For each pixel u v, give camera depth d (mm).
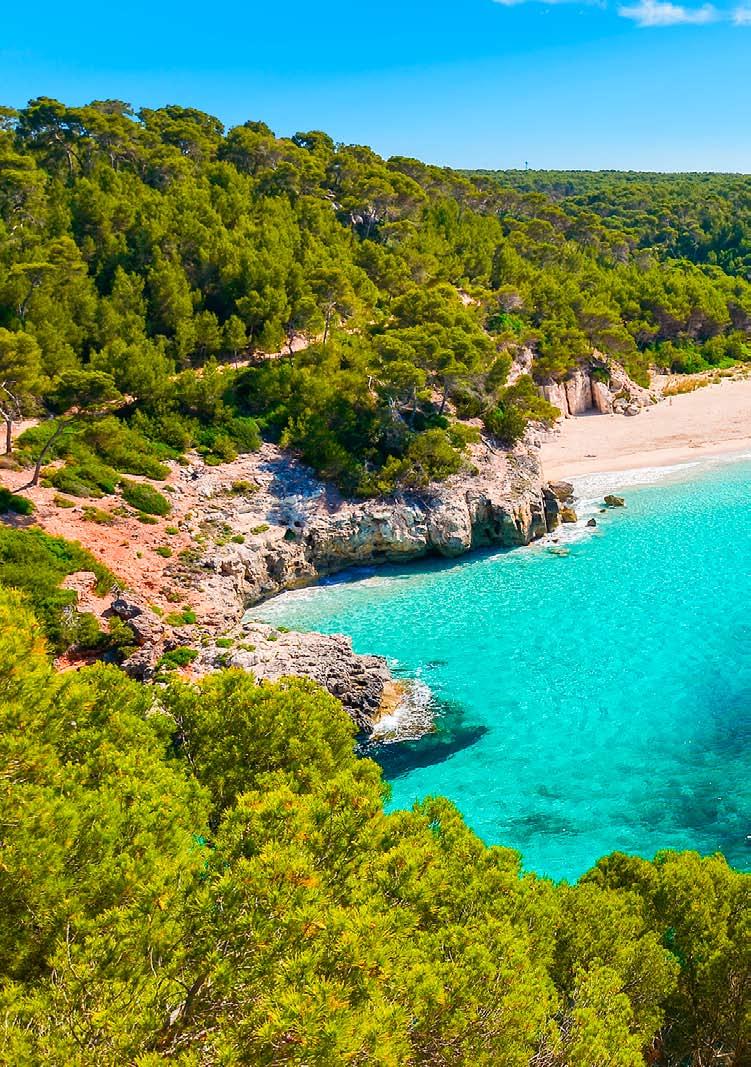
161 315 80562
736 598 56938
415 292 85500
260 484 67188
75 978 10414
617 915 17734
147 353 72000
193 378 71688
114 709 19109
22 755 13758
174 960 10508
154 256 83062
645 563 64625
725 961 17531
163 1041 10078
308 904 10891
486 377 80188
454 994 11875
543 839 34531
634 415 112312
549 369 105250
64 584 48094
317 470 69375
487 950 13062
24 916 11641
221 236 88500
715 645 50562
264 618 57812
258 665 44656
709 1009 17734
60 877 11938
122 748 17812
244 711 20453
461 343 78625
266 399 74938
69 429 63656
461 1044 11641
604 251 167250
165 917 11156
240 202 100250
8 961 11430
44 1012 9930
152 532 58406
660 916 19172
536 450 87000
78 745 16594
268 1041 9336
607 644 51438
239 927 10531
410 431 72062
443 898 15016
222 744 19781
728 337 146000
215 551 58625
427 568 67375
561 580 62375
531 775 39062
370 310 93062
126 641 45562
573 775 38938
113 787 14812
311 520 65125
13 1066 8891
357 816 14219
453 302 93500
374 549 67312
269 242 91250
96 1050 9367
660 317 140625
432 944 13273
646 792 37438
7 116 114250
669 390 122500
